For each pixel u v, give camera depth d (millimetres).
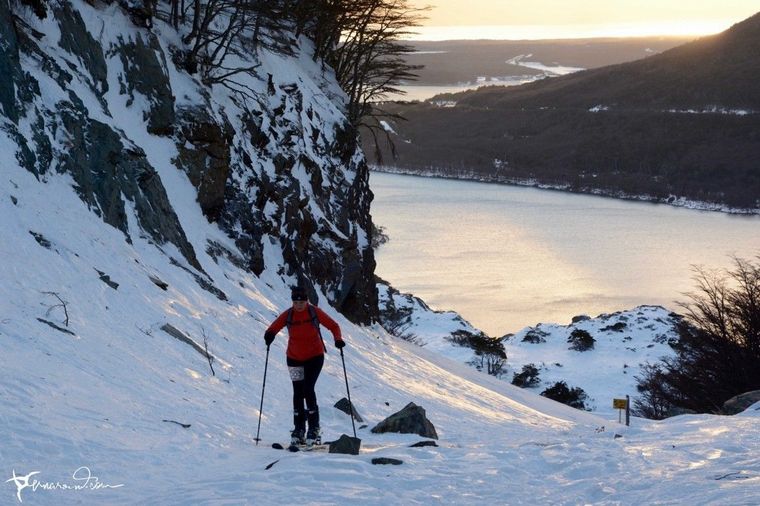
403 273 122250
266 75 31078
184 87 23562
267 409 11453
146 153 20766
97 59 19922
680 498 6066
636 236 167375
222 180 23203
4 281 11055
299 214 28141
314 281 28625
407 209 199125
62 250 13062
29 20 17734
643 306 86250
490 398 23984
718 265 133500
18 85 15438
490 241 154375
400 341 35312
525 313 99875
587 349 74375
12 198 13258
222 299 17859
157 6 26703
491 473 7523
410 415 11289
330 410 12039
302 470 7164
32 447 6977
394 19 44875
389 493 6566
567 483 7145
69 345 10234
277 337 17234
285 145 29656
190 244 19125
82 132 16609
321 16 41375
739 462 7559
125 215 16859
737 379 31609
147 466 7254
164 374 11039
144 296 13930
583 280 121062
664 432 10930
